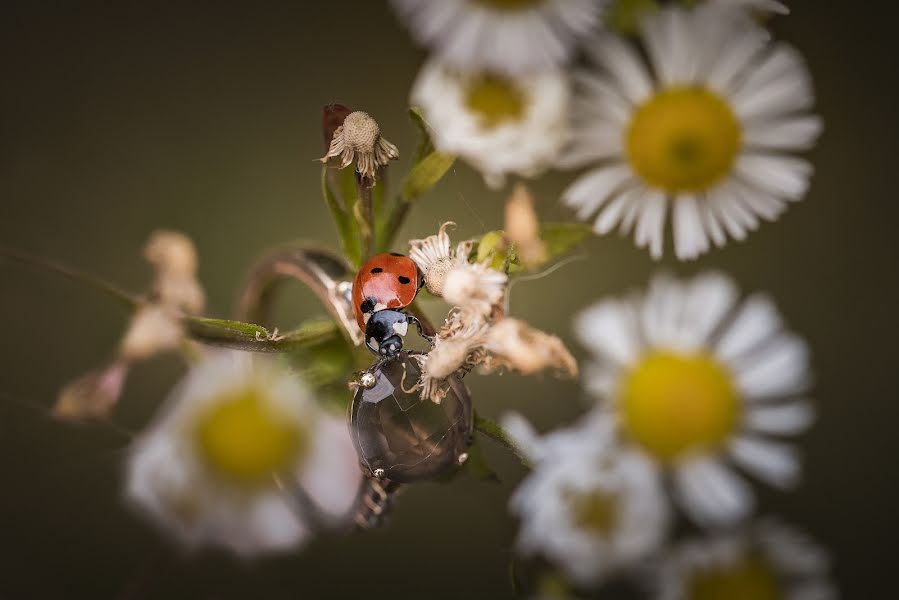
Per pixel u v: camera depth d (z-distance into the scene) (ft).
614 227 0.48
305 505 0.48
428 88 0.48
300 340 0.45
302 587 0.49
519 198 0.43
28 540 0.48
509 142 0.48
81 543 0.49
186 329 0.46
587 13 0.48
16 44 0.58
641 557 0.47
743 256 0.55
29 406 0.49
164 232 0.56
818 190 0.56
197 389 0.48
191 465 0.48
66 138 0.57
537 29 0.48
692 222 0.48
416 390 0.42
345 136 0.43
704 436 0.48
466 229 0.45
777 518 0.50
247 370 0.48
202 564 0.49
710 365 0.49
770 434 0.49
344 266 0.46
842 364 0.54
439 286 0.42
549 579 0.47
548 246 0.45
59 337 0.50
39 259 0.51
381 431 0.42
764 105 0.48
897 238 0.55
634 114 0.48
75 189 0.57
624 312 0.50
